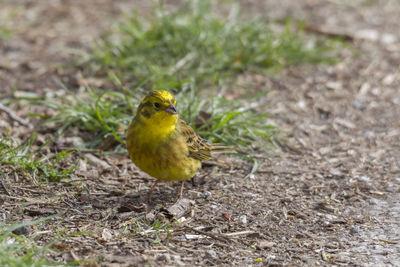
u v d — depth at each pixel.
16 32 19.02
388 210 9.88
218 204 9.95
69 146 11.79
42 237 8.39
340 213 9.77
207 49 16.42
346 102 15.12
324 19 21.41
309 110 14.57
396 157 12.22
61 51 17.45
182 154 9.58
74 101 13.91
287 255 8.32
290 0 23.78
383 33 20.16
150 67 14.97
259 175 11.20
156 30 16.97
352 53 18.36
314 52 17.62
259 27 17.72
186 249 8.34
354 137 13.28
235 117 12.73
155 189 10.53
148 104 9.25
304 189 10.65
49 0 22.45
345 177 11.23
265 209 9.80
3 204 9.36
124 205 9.75
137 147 9.46
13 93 14.38
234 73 16.28
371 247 8.62
